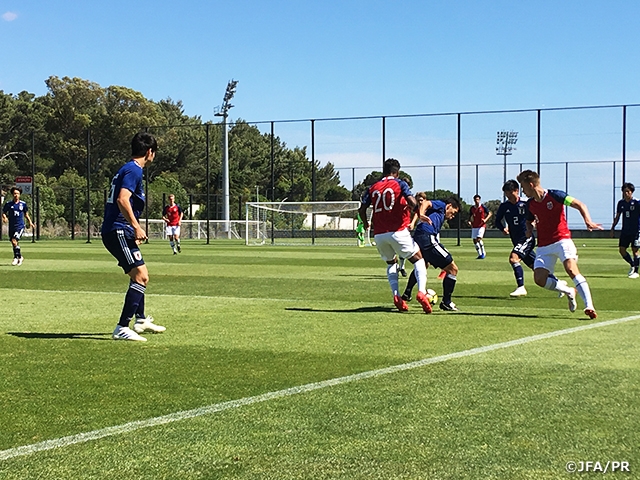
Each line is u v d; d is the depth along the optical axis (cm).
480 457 380
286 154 8444
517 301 1135
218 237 5678
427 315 951
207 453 388
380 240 966
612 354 656
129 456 384
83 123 7400
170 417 455
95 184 7125
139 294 759
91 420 450
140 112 7875
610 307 1047
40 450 393
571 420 444
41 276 1605
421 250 999
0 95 7338
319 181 6750
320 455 384
